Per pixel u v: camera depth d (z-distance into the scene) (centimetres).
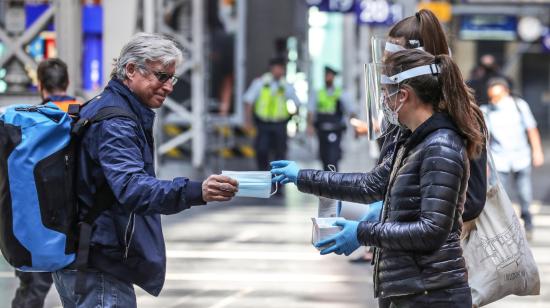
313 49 5056
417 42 924
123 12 2212
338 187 870
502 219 930
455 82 762
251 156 4191
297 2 4391
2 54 2227
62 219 827
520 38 6066
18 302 1204
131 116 827
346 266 1822
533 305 1504
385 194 811
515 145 2134
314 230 799
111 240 834
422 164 752
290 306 1491
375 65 840
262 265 1823
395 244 750
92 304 841
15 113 832
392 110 781
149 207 794
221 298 1545
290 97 2967
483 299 923
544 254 1953
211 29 4072
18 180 821
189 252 1956
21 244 824
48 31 2242
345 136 4784
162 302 1514
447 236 741
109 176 805
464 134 759
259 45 4384
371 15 3925
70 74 2172
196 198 793
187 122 4019
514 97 2155
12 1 2223
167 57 835
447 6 3812
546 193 3102
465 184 757
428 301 762
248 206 2667
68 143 829
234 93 4328
